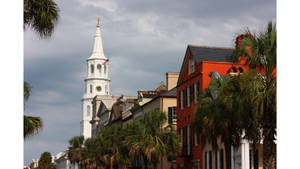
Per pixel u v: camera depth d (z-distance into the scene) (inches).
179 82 2074.3
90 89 7101.4
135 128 1902.1
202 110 1179.3
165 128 1910.7
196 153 1814.7
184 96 1983.3
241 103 950.4
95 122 4849.9
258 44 916.6
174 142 1846.7
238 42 971.9
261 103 885.8
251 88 905.5
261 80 913.5
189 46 1914.4
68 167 5954.7
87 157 3314.5
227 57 1878.7
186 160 1889.8
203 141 1207.6
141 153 1889.8
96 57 7071.9
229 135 1118.4
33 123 770.2
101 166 2682.1
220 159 1573.6
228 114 1095.0
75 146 4023.1
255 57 915.4
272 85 908.0
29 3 719.7
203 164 1724.9
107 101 4468.5
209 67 1785.2
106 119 4158.5
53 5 734.5
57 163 7273.6
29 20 732.7
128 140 1892.2
